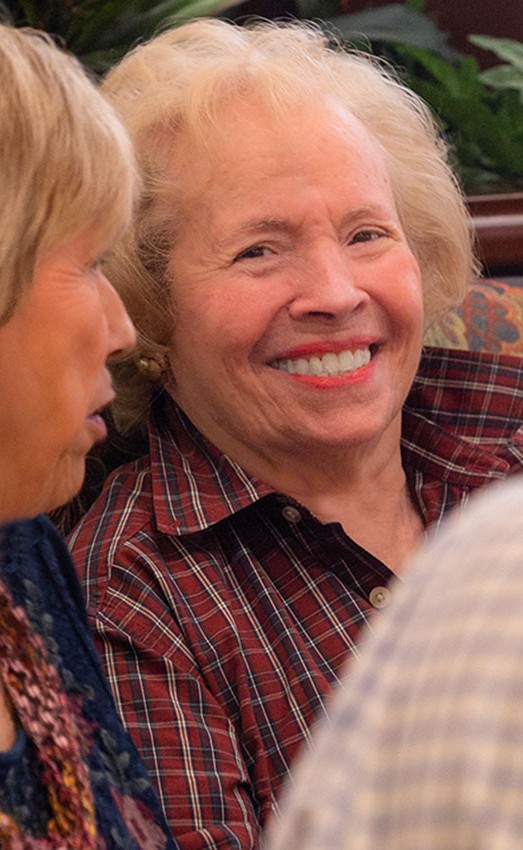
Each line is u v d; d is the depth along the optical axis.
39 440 1.46
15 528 1.68
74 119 1.41
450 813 0.83
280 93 2.21
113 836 1.50
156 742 2.00
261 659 2.10
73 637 1.67
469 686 0.85
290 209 2.16
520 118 3.36
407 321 2.22
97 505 2.23
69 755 1.47
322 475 2.26
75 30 2.83
